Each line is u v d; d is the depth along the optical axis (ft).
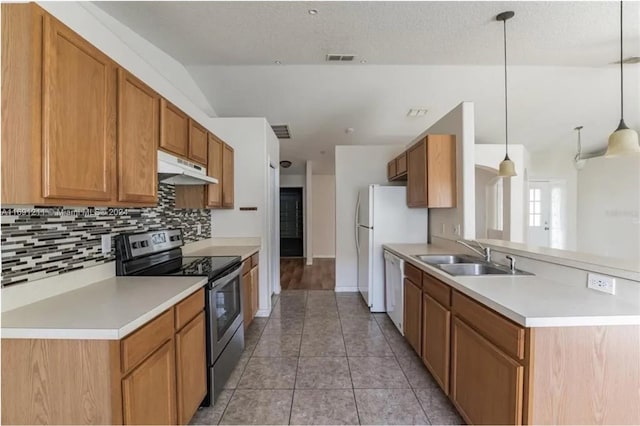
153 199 6.06
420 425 5.83
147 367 4.17
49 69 3.67
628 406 3.99
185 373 5.29
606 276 4.75
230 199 11.50
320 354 8.73
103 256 6.12
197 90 13.20
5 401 3.67
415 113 15.55
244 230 12.05
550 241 20.77
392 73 12.31
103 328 3.62
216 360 6.60
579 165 19.94
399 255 9.94
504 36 8.77
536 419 3.94
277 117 15.96
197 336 5.82
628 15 7.91
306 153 21.91
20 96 3.57
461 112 9.28
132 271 6.66
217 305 6.79
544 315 3.91
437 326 6.73
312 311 12.53
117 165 4.99
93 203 4.49
